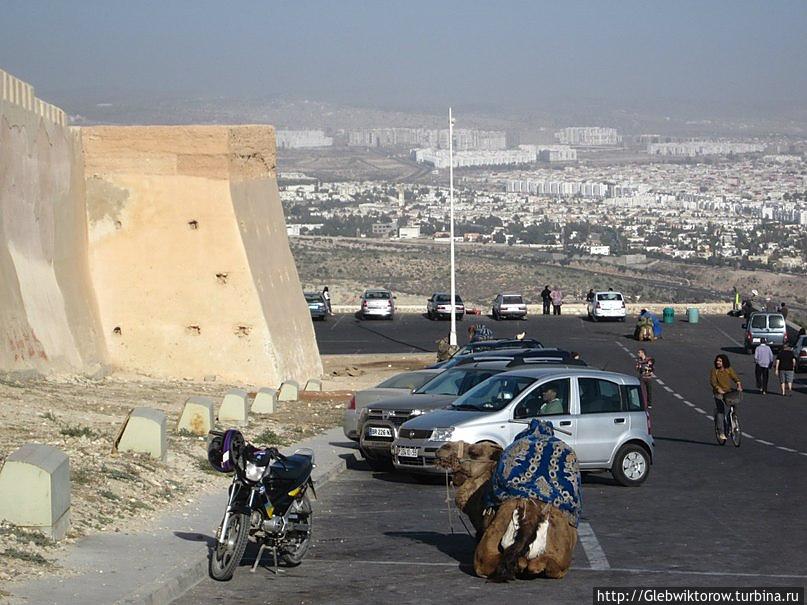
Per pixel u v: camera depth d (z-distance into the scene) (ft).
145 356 131.85
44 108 119.44
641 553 47.24
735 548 48.44
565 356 89.45
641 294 574.15
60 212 123.03
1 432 66.39
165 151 133.49
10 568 39.22
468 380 78.59
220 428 86.12
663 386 153.17
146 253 133.39
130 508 51.83
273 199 151.94
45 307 113.09
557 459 42.50
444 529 53.26
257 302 132.77
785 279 649.20
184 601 38.70
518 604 38.55
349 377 154.51
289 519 43.47
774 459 84.84
